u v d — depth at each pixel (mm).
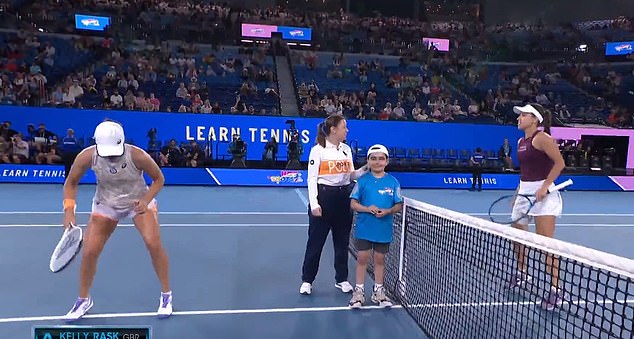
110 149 3371
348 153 4449
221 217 8555
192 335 3594
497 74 22875
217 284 4789
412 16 27797
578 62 23891
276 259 5809
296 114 17969
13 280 4703
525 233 3006
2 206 9031
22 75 16641
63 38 19469
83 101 16250
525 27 25953
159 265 3842
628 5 25047
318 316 4031
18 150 12844
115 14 21531
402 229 4609
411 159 15406
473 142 16062
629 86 21969
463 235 4289
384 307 4246
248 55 20984
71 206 3521
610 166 16250
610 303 4188
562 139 16938
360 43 22547
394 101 19688
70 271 4992
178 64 19344
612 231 8227
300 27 23156
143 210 3549
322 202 4379
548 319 3768
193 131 14336
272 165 14141
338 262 4664
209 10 23469
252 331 3699
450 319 3730
